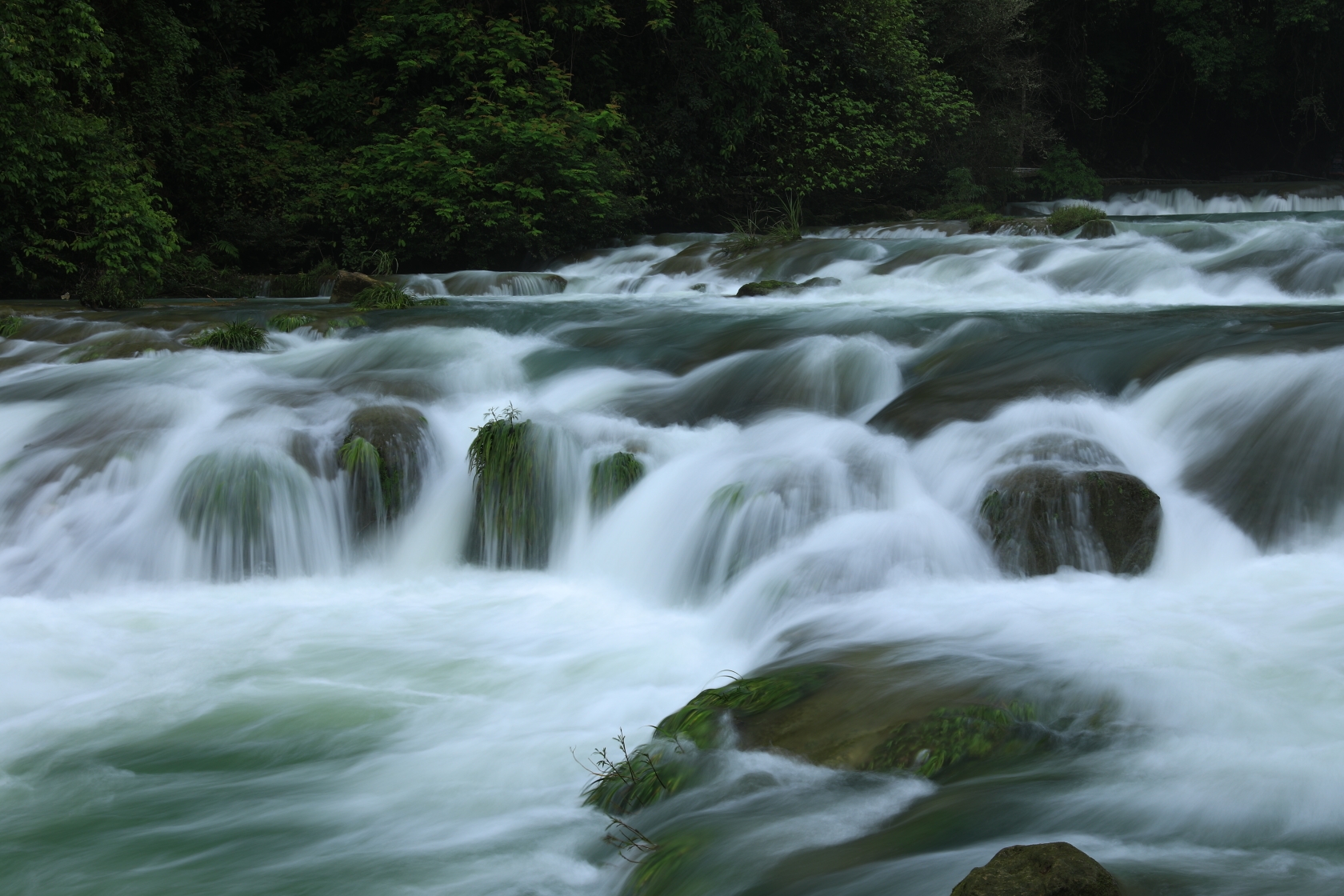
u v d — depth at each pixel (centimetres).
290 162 2288
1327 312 1070
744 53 2536
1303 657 498
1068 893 295
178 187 2158
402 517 872
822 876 354
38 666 640
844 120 2794
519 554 830
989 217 2089
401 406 929
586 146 2352
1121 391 862
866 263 1816
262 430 884
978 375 920
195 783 494
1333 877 324
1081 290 1509
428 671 625
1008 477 707
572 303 1612
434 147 2150
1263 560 662
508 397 1038
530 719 554
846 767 429
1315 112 4006
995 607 605
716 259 2061
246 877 411
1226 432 764
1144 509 674
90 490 855
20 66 1631
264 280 1991
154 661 652
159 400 971
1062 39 3997
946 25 3281
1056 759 421
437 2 2331
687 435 891
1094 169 4269
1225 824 364
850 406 960
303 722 557
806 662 524
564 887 394
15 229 1703
